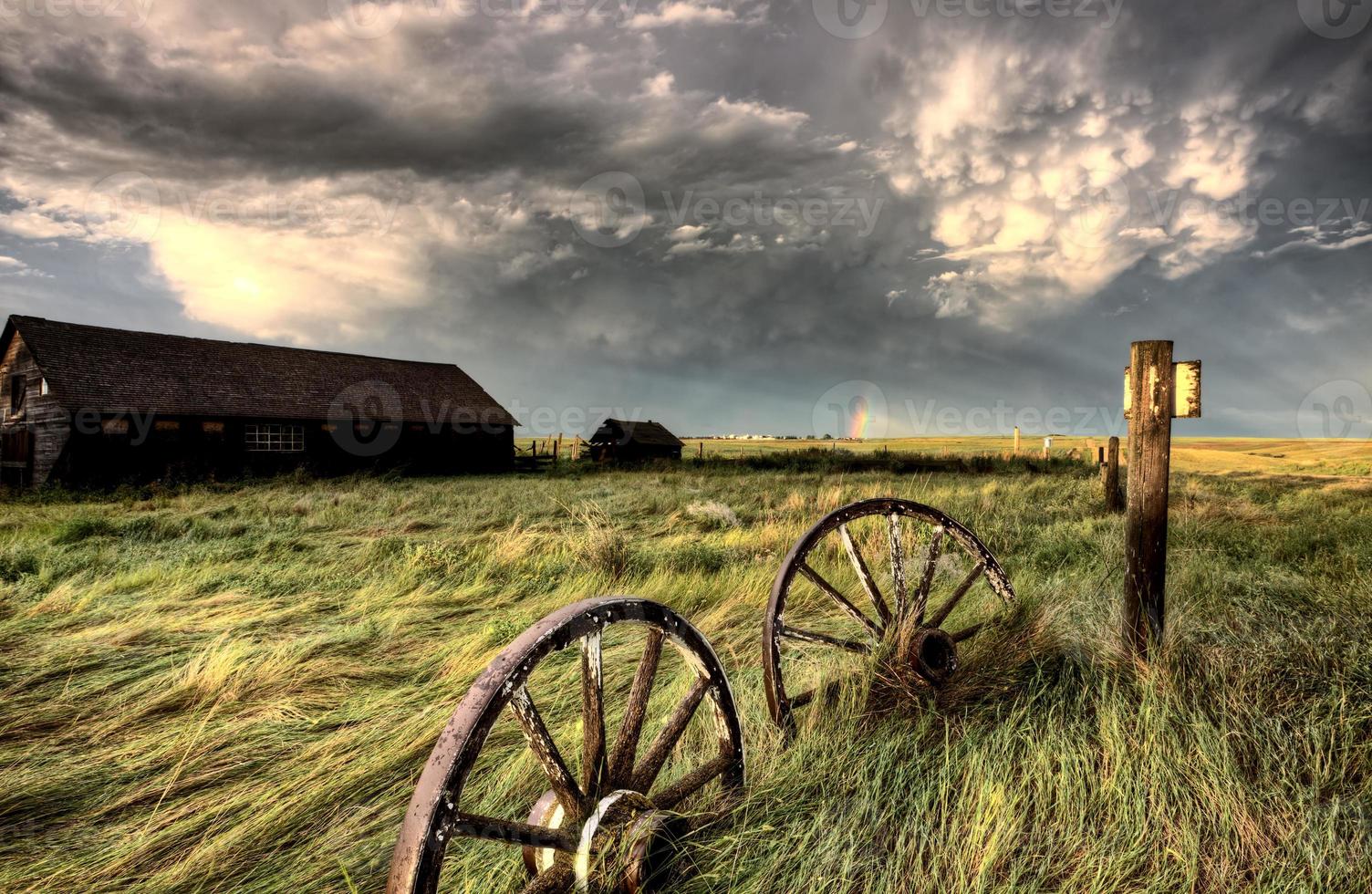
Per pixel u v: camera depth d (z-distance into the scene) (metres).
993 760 2.46
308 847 2.22
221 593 5.82
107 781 2.68
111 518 10.75
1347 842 2.01
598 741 1.80
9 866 2.15
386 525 10.77
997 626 3.72
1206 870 1.93
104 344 23.34
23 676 3.78
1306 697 2.98
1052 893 1.87
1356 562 5.50
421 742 2.83
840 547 7.04
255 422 24.16
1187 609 4.10
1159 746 2.39
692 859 1.96
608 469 29.94
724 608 5.06
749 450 59.47
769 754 2.63
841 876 1.91
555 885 1.68
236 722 3.15
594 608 1.78
